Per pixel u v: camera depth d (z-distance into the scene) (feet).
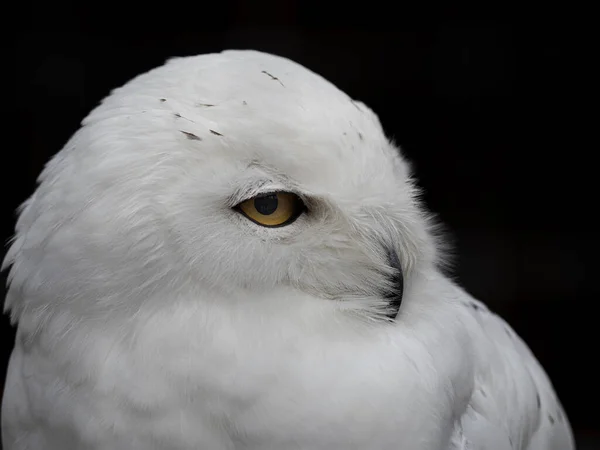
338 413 3.55
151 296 3.56
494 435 3.71
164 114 3.56
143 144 3.55
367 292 3.64
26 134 5.98
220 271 3.56
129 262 3.55
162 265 3.55
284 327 3.57
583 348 6.15
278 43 6.03
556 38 6.26
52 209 3.58
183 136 3.55
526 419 3.83
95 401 3.56
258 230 3.57
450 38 6.23
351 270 3.63
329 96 3.59
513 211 6.43
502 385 3.78
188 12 6.00
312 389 3.55
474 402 3.72
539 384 3.92
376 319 3.62
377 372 3.57
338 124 3.57
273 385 3.55
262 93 3.57
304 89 3.59
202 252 3.55
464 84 6.32
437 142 6.36
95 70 6.01
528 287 6.26
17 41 5.93
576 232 6.38
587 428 6.06
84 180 3.56
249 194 3.55
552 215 6.40
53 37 5.96
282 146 3.55
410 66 6.22
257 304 3.58
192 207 3.54
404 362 3.59
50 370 3.59
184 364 3.55
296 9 6.05
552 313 6.23
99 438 3.56
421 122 6.32
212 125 3.55
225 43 6.02
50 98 5.98
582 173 6.39
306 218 3.59
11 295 3.65
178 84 3.59
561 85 6.31
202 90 3.58
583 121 6.34
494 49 6.29
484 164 6.42
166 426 3.55
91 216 3.55
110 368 3.56
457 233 6.39
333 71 6.16
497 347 3.85
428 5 6.20
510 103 6.33
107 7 5.97
